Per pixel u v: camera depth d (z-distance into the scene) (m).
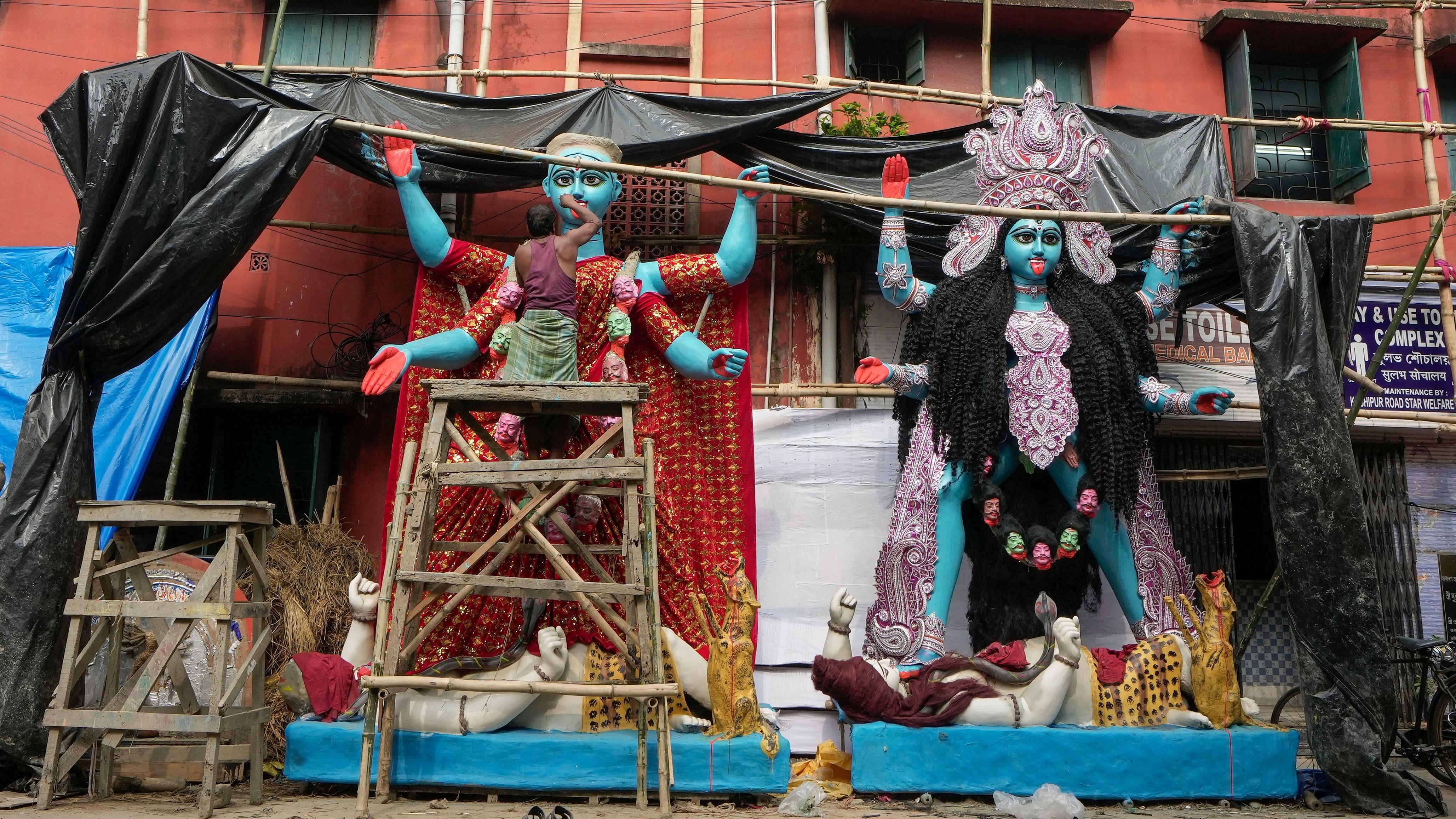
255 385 7.76
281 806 4.90
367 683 4.71
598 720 5.44
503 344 5.83
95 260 5.53
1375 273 8.06
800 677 6.85
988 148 6.59
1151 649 5.90
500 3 8.63
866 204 5.99
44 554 5.21
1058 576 6.64
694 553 6.54
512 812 4.82
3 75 8.22
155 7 8.50
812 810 5.00
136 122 5.65
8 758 5.12
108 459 6.92
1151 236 7.34
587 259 6.41
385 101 6.99
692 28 8.66
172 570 6.06
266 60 7.65
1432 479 8.24
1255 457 8.28
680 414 6.66
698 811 4.96
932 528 6.19
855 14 8.75
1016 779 5.37
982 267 6.49
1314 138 9.15
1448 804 5.55
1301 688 5.45
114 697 5.02
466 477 4.97
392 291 8.09
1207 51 9.13
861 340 8.03
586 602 4.95
